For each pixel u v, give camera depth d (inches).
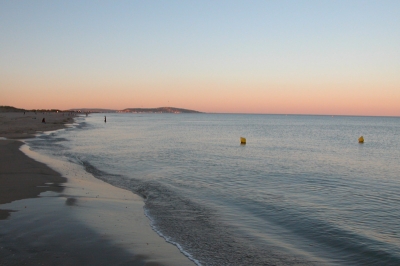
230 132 2522.1
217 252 310.5
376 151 1339.8
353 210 469.1
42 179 585.0
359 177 737.0
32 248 291.4
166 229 368.2
